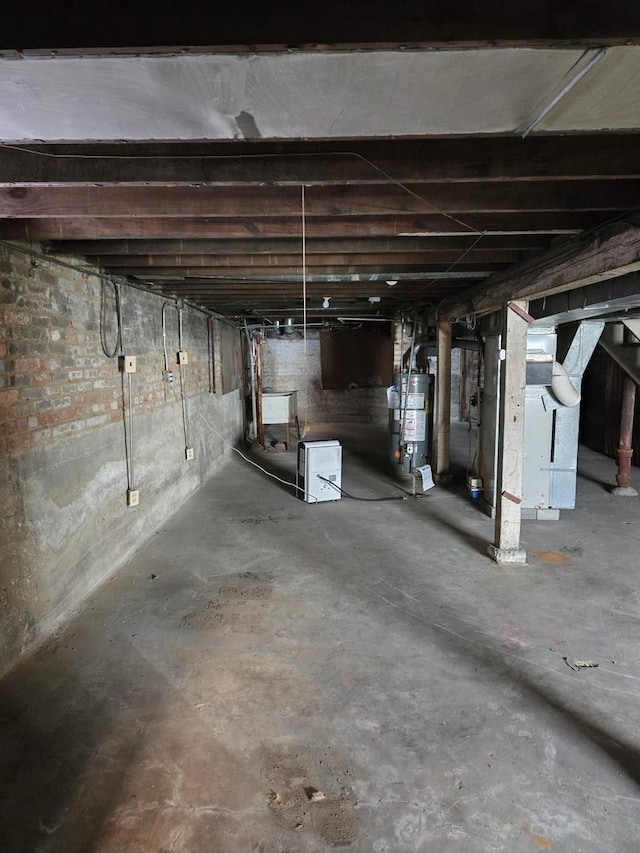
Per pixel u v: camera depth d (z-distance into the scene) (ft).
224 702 7.03
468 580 10.87
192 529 14.23
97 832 5.12
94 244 9.25
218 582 10.77
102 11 3.05
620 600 9.98
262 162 5.75
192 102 3.79
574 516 15.34
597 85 3.55
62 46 3.08
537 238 9.33
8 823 5.21
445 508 16.22
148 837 5.07
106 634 8.73
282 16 3.05
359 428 33.58
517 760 6.04
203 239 9.46
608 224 7.20
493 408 15.51
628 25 3.01
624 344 15.33
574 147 5.57
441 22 3.04
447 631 8.84
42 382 8.61
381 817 5.30
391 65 3.27
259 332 26.94
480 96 3.73
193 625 9.03
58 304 9.18
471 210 6.89
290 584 10.68
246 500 17.17
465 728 6.56
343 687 7.34
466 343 20.81
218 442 21.97
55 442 9.00
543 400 14.94
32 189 6.81
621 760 6.06
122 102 3.78
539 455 15.12
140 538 13.00
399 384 19.85
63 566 9.29
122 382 11.96
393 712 6.84
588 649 8.31
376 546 12.91
